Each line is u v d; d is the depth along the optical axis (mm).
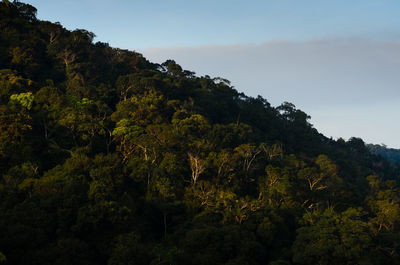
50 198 39719
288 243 49188
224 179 60969
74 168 48000
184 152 62000
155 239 48125
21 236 32906
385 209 59312
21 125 50719
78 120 58844
